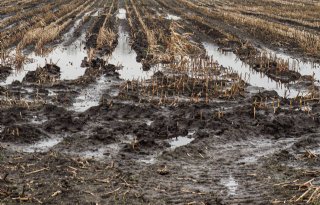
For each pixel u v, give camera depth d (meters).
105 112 13.77
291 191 8.98
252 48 23.12
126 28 29.08
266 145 11.59
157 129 12.37
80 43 24.47
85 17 32.53
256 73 19.17
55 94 15.77
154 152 11.08
